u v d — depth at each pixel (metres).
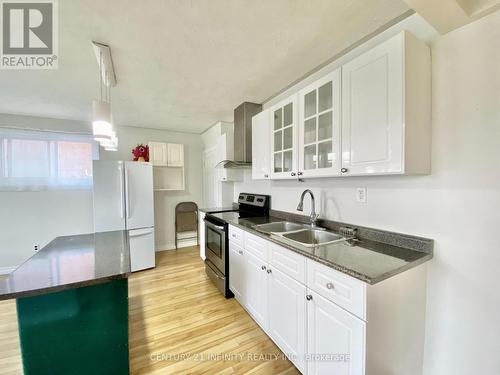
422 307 1.27
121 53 1.68
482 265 1.10
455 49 1.17
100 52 1.65
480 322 1.11
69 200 3.48
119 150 3.82
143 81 2.16
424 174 1.28
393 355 1.13
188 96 2.55
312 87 1.68
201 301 2.38
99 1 1.19
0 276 3.11
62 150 3.45
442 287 1.23
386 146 1.18
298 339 1.41
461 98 1.15
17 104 2.74
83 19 1.32
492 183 1.07
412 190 1.36
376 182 1.55
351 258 1.21
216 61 1.83
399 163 1.13
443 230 1.23
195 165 4.50
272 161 2.17
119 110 3.02
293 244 1.49
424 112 1.22
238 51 1.70
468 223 1.14
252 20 1.37
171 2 1.21
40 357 1.21
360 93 1.31
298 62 1.86
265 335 1.85
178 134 4.32
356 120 1.34
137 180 3.28
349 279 1.07
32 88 2.28
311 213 1.96
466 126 1.14
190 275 3.07
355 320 1.04
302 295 1.37
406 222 1.39
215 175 3.87
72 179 3.51
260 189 2.99
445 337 1.23
